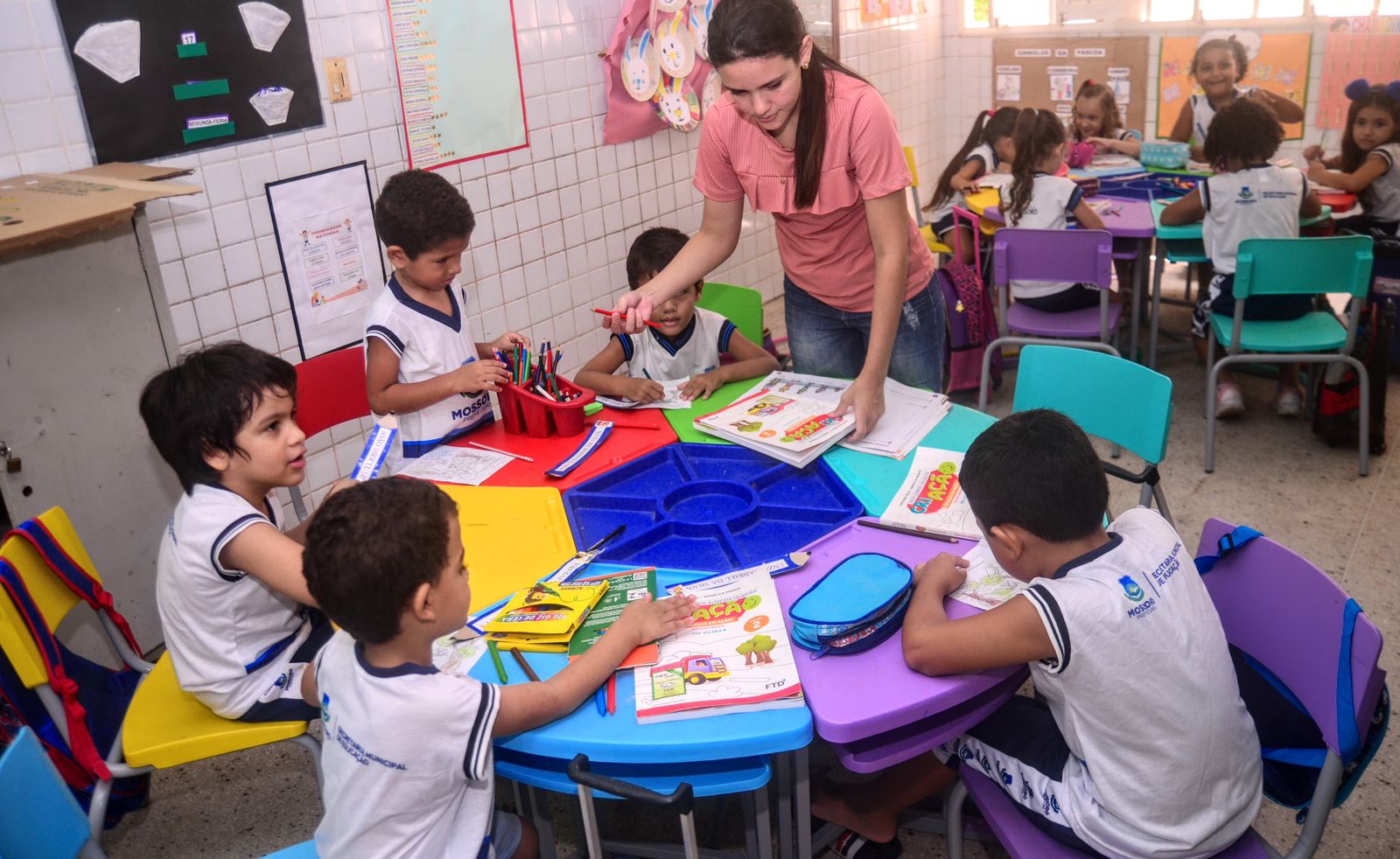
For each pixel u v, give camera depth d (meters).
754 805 1.62
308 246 3.16
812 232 2.29
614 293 4.26
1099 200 4.02
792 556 1.70
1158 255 3.83
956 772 1.94
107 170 2.60
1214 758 1.39
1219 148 3.45
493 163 3.63
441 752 1.29
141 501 2.57
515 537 1.87
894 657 1.47
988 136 4.57
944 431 2.13
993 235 3.98
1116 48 5.44
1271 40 4.97
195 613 1.66
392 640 1.29
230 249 2.97
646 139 4.22
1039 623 1.34
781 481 2.04
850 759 1.45
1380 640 1.29
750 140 2.14
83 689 1.87
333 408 2.48
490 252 3.70
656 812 2.15
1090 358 2.25
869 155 2.03
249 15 2.88
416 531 1.25
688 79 4.23
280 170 3.05
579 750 1.35
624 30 3.86
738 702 1.36
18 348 2.26
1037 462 1.39
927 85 6.03
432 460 2.21
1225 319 3.49
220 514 1.63
